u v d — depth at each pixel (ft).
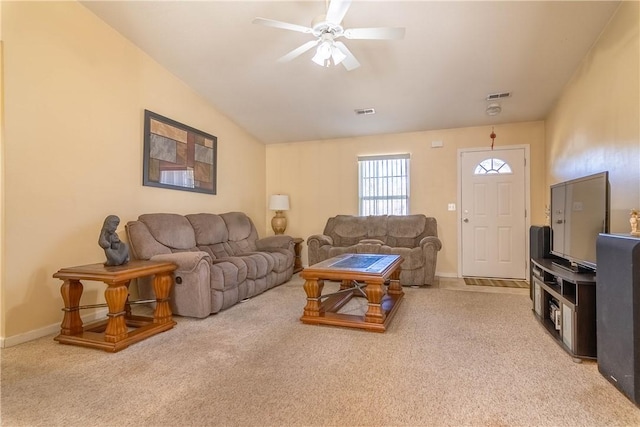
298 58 11.60
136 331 8.37
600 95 9.07
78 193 9.52
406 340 8.17
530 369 6.62
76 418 5.08
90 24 9.84
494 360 7.04
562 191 9.64
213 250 13.26
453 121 15.90
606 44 8.71
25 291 8.24
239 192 17.33
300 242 18.02
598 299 6.45
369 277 8.92
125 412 5.23
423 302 11.71
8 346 7.85
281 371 6.57
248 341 8.15
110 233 8.68
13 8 8.01
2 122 7.82
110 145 10.48
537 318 9.64
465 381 6.15
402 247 15.80
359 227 16.94
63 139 9.12
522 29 9.37
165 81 12.56
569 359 7.07
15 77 8.04
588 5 8.22
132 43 11.19
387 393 5.74
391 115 15.52
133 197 11.27
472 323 9.42
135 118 11.35
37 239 8.51
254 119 16.53
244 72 12.66
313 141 19.16
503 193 15.97
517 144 15.79
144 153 11.62
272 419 5.02
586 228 8.18
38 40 8.52
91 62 9.87
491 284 14.70
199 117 14.34
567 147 11.96
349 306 11.36
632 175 7.31
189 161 13.71
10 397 5.66
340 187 18.65
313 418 5.04
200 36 10.72
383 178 17.88
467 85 12.59
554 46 9.95
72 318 8.32
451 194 16.71
